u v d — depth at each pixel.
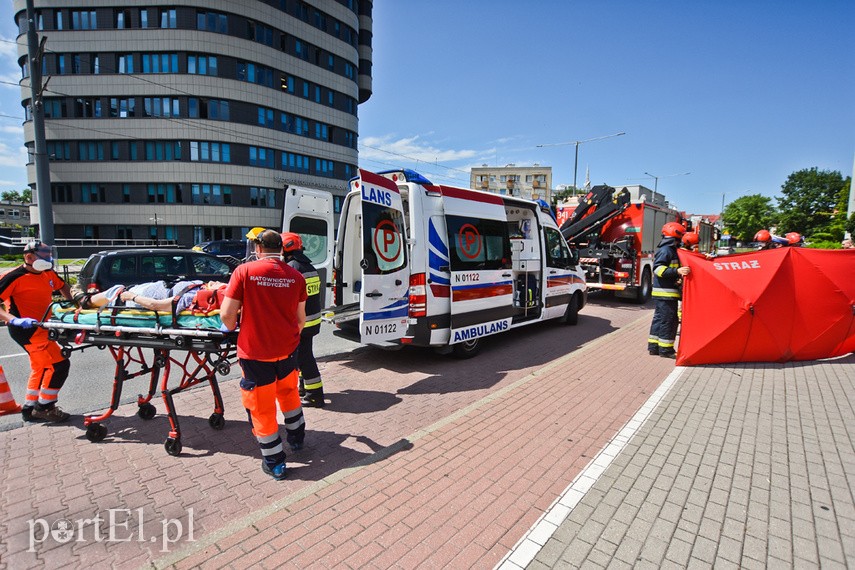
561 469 3.45
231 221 37.94
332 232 8.38
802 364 6.29
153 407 4.38
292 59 40.38
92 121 35.44
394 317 5.69
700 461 3.57
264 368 3.28
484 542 2.60
